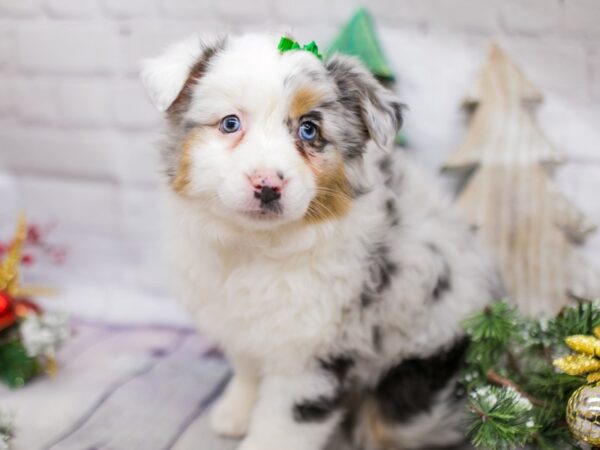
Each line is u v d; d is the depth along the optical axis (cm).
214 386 64
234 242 51
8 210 79
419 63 67
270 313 51
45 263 79
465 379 53
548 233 64
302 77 48
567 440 48
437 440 57
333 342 52
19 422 57
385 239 52
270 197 46
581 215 64
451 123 67
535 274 65
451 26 66
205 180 48
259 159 46
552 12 64
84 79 74
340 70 51
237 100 48
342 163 50
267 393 54
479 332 50
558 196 64
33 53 74
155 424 58
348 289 51
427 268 53
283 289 51
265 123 48
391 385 55
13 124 76
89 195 77
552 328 50
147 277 78
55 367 64
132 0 71
